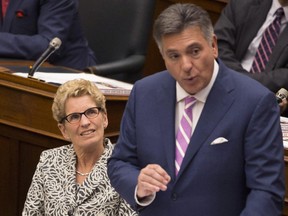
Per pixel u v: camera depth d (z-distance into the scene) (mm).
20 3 11633
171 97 5660
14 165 9102
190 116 5586
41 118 8656
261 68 10453
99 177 7020
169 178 5195
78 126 7051
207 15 5164
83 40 12148
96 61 12312
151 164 5434
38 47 11266
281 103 8391
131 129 5812
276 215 5285
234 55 10750
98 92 7148
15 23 11648
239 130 5371
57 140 8594
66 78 9289
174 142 5594
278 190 5289
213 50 5305
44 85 8617
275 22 10484
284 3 10352
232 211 5473
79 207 6980
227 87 5496
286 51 10266
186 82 5242
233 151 5391
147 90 5777
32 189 7340
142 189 5359
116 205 6945
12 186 9195
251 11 10742
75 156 7305
